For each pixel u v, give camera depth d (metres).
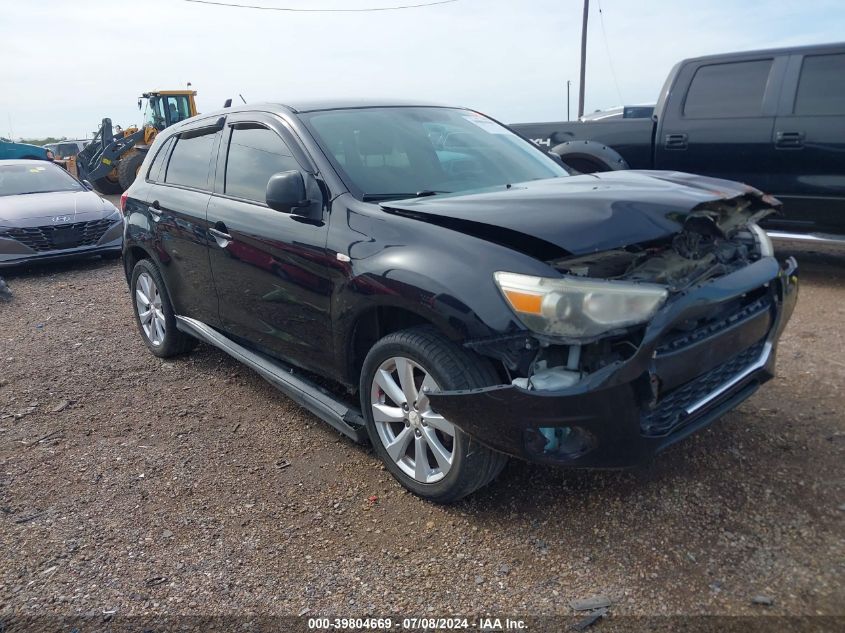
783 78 6.21
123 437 3.95
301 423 4.00
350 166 3.50
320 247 3.30
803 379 4.12
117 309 6.78
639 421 2.53
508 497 3.08
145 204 4.98
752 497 2.95
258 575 2.69
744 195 3.11
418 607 2.47
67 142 33.34
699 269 2.85
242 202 3.97
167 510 3.17
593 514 2.91
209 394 4.50
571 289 2.45
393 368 3.09
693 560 2.60
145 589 2.64
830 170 6.01
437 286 2.72
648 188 2.98
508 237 2.67
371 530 2.94
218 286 4.21
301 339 3.60
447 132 4.09
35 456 3.76
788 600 2.37
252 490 3.31
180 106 18.89
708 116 6.59
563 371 2.52
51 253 8.69
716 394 2.85
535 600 2.46
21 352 5.55
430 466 3.07
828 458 3.21
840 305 5.59
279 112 3.90
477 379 2.71
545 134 7.63
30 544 2.95
